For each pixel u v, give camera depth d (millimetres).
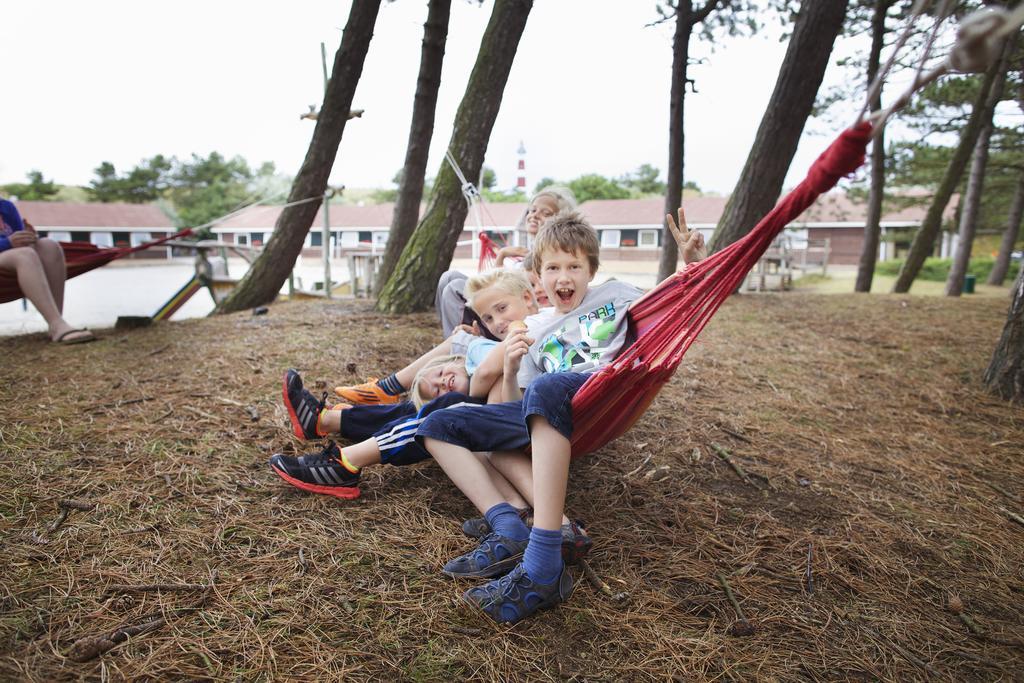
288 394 2730
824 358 4859
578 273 2314
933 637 1880
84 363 3848
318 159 6695
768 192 7203
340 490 2367
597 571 2055
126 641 1609
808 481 2787
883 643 1836
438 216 5656
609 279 2400
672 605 1919
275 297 6902
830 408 3754
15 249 4445
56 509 2170
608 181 39969
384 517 2262
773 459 2977
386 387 3084
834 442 3246
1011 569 2242
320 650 1627
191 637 1641
